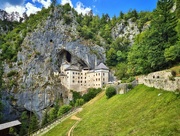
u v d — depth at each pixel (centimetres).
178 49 5759
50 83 14962
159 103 3731
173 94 3712
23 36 17075
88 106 7544
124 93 6141
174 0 7906
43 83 14850
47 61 15788
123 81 7600
